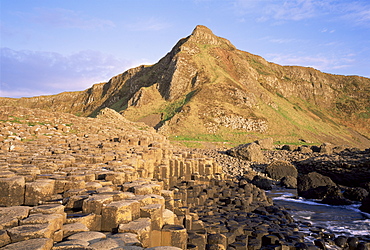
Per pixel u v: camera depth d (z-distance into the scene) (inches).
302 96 5497.1
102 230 255.1
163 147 800.9
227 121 3228.3
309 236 495.2
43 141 796.0
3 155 520.1
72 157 521.0
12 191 292.4
